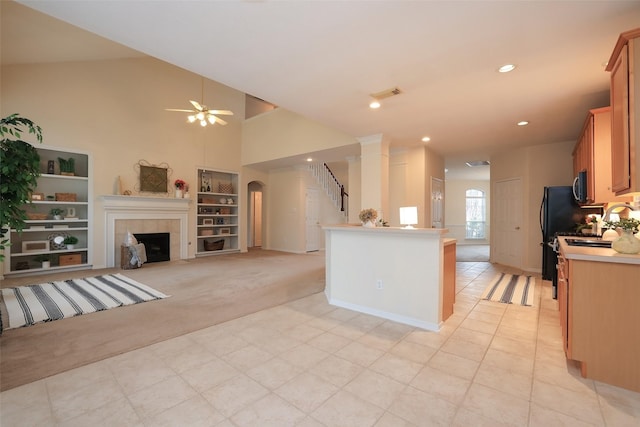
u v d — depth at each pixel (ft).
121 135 21.34
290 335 9.22
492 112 13.10
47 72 18.21
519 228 20.49
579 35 7.47
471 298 13.26
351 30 7.30
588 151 12.11
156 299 12.98
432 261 9.72
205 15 6.68
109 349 8.25
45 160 19.15
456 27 7.18
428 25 7.10
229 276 17.69
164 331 9.51
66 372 7.08
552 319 10.62
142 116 22.49
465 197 36.94
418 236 9.98
